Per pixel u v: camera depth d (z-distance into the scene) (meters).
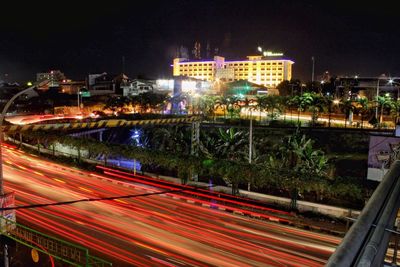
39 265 16.16
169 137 45.34
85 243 18.94
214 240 20.20
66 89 116.81
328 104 69.81
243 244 19.81
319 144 50.53
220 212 25.70
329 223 23.94
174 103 85.44
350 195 25.81
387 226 2.75
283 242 20.38
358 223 2.59
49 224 21.56
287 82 118.44
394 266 2.97
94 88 112.19
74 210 24.34
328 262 2.06
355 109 68.25
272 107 74.56
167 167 34.84
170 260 17.38
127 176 35.38
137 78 120.44
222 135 37.84
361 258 2.17
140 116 50.72
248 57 162.50
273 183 28.33
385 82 110.88
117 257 17.44
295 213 25.97
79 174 35.59
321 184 25.98
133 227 21.67
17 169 36.38
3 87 109.12
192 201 27.91
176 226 22.23
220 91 106.38
